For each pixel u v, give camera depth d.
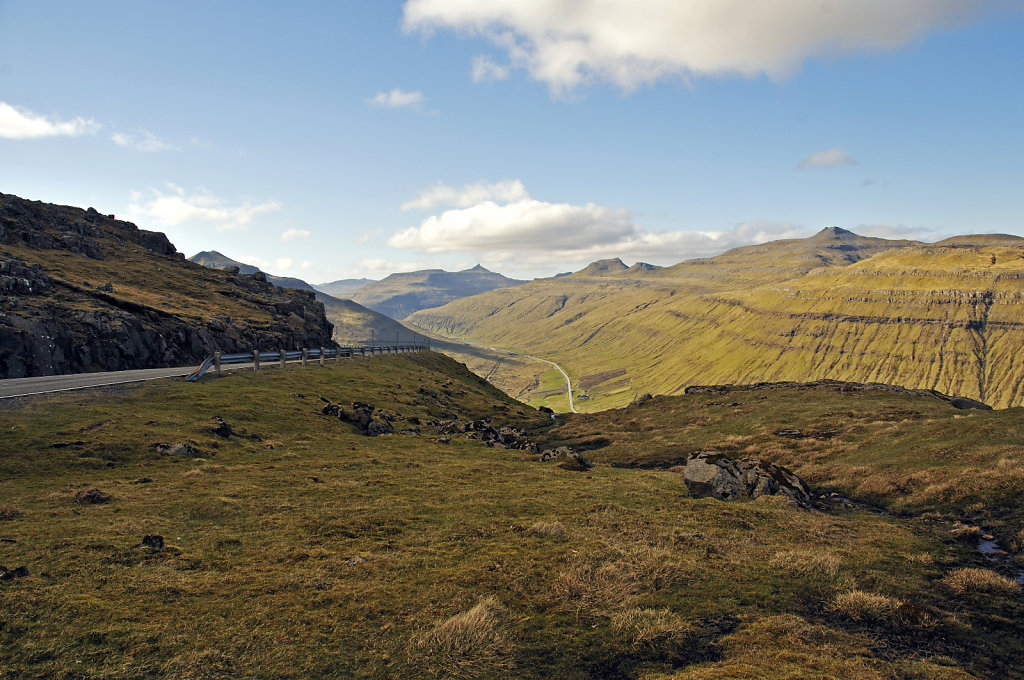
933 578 17.62
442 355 133.75
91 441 28.02
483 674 11.88
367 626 13.49
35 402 32.56
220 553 17.58
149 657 11.61
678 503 25.81
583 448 56.81
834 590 16.36
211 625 13.06
